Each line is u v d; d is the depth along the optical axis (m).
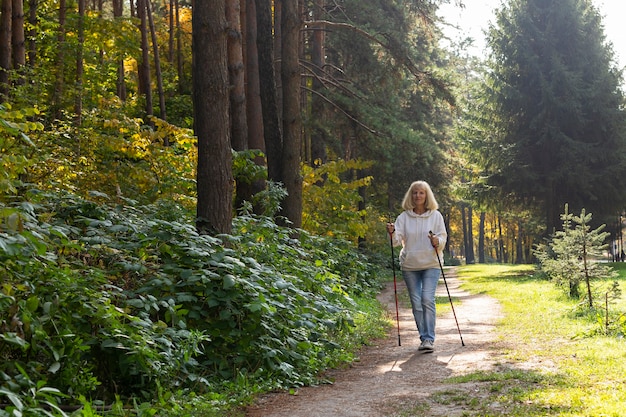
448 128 35.59
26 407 3.69
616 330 8.45
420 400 5.51
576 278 11.75
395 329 11.20
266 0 14.03
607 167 30.94
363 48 22.58
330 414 5.23
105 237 6.74
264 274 7.23
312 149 24.00
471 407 5.11
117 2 27.12
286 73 13.34
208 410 5.09
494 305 14.31
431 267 8.52
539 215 35.78
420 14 20.55
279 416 5.23
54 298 4.96
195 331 5.96
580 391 5.23
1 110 4.85
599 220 32.75
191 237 6.88
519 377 6.03
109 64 27.08
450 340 9.12
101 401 4.91
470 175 34.00
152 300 5.75
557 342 8.18
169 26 34.41
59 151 11.70
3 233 4.42
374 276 22.92
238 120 14.44
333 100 22.08
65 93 18.20
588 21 31.56
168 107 29.41
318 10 22.80
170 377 5.65
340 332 9.18
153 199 11.02
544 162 32.09
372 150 23.48
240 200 14.24
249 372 6.49
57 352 4.71
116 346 5.05
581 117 30.98
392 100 24.36
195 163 13.21
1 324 4.43
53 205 7.56
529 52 31.66
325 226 18.39
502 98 32.22
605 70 31.28
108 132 13.35
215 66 8.25
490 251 87.25
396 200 34.81
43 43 21.95
